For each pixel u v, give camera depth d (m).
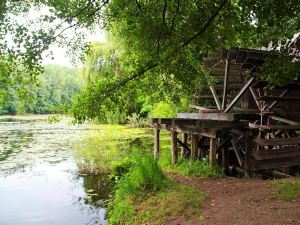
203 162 9.76
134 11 5.79
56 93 49.69
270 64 5.77
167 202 6.80
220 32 5.29
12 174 12.94
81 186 11.11
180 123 9.50
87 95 6.68
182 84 7.65
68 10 5.23
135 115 32.78
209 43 5.47
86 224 7.98
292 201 6.25
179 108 18.59
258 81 8.70
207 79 8.93
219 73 12.00
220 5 4.89
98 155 16.06
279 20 5.12
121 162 11.79
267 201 6.38
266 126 9.80
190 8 5.33
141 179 8.11
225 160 9.55
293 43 7.11
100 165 13.80
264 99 9.56
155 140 11.42
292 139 9.29
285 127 9.84
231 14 4.95
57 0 5.11
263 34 5.48
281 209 5.86
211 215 5.95
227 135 9.63
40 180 12.02
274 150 9.23
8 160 15.71
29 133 28.52
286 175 9.49
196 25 5.27
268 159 9.20
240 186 7.77
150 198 7.36
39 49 4.92
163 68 6.46
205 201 6.79
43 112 63.81
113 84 6.85
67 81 58.84
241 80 12.46
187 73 6.62
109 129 30.47
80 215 8.59
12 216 8.59
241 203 6.42
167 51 5.91
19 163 15.00
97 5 5.37
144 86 7.81
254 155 9.09
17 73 5.11
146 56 6.70
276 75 5.82
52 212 8.84
